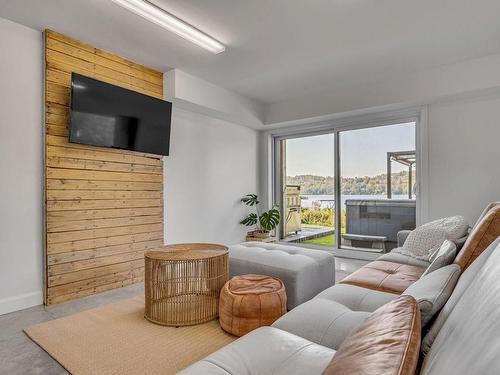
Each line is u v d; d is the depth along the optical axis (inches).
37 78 103.5
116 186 122.9
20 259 98.6
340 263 158.7
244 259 102.8
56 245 104.1
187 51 119.7
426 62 130.6
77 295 108.7
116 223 122.3
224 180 181.2
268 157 207.5
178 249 101.3
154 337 77.9
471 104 136.9
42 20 97.7
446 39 111.0
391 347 28.7
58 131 105.8
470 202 136.6
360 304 63.9
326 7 91.0
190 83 143.9
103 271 117.0
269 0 87.7
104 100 114.1
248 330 74.9
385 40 111.7
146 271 90.0
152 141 132.0
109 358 68.3
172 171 151.1
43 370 64.3
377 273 82.9
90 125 109.8
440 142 144.3
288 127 197.8
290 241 204.1
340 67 135.6
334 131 183.0
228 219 183.0
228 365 41.0
